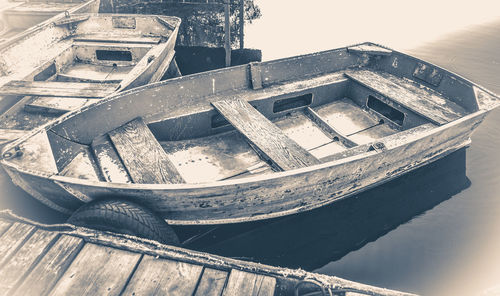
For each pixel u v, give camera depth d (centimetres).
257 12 945
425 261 395
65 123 379
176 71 716
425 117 476
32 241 296
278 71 538
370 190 477
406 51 945
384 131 524
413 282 371
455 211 457
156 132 454
